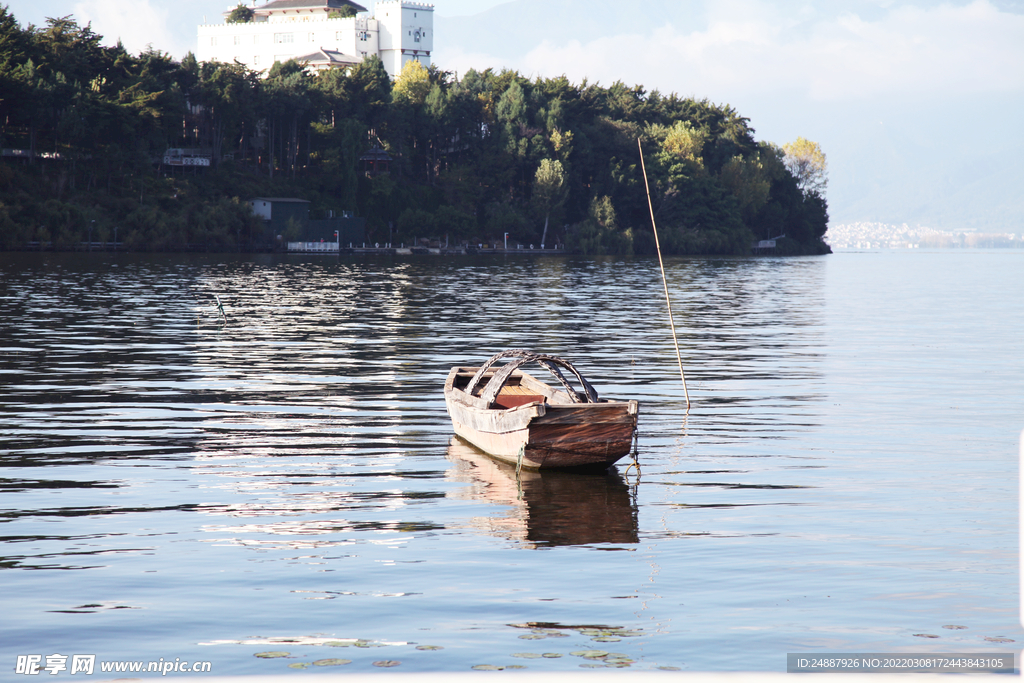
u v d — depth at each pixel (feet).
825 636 31.17
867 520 44.37
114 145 446.19
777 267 439.63
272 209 489.67
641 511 45.96
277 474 52.95
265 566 37.37
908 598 34.42
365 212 552.00
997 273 388.78
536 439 52.75
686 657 29.66
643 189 601.21
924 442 62.64
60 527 42.29
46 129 458.09
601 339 126.00
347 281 260.42
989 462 56.75
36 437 62.28
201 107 538.06
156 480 51.16
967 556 39.04
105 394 79.30
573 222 602.85
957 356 110.32
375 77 581.12
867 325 151.02
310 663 29.14
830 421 70.03
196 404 75.15
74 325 135.44
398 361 101.55
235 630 31.40
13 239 397.19
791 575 36.65
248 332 129.90
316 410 73.10
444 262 417.08
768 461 57.21
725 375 93.91
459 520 44.27
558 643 30.50
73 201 431.02
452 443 61.98
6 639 30.68
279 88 525.75
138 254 407.85
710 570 37.19
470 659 29.40
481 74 652.48
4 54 426.92
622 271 353.72
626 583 35.68
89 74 469.57
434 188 598.75
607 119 613.93
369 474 53.31
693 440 63.41
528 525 43.39
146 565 37.40
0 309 158.40
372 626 31.73
